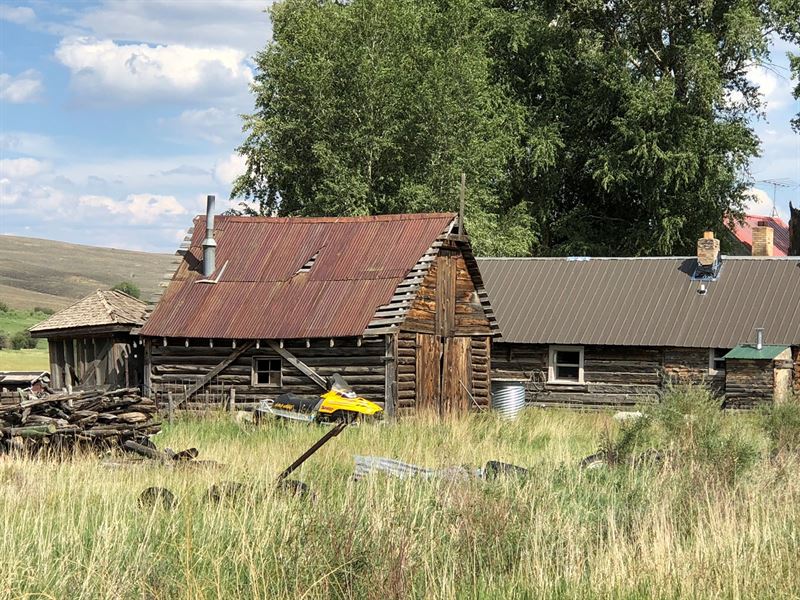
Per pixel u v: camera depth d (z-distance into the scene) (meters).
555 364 40.62
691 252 55.72
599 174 54.28
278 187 51.97
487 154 49.66
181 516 11.82
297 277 32.09
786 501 13.16
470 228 48.12
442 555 10.49
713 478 14.24
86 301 34.88
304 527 10.48
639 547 10.80
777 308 39.03
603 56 55.19
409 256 31.33
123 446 19.30
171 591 9.30
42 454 19.09
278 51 50.72
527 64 56.97
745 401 36.62
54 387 34.38
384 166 49.50
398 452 19.08
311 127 48.75
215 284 32.62
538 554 10.58
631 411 34.28
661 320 39.66
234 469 15.83
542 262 44.00
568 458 17.77
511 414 31.81
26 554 10.18
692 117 53.19
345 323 29.94
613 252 56.72
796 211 67.56
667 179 52.38
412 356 31.16
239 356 31.22
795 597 9.36
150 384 32.00
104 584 9.23
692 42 53.84
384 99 48.03
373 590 9.30
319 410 26.31
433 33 51.72
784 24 53.44
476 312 34.34
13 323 110.38
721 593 9.53
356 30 48.78
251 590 9.33
